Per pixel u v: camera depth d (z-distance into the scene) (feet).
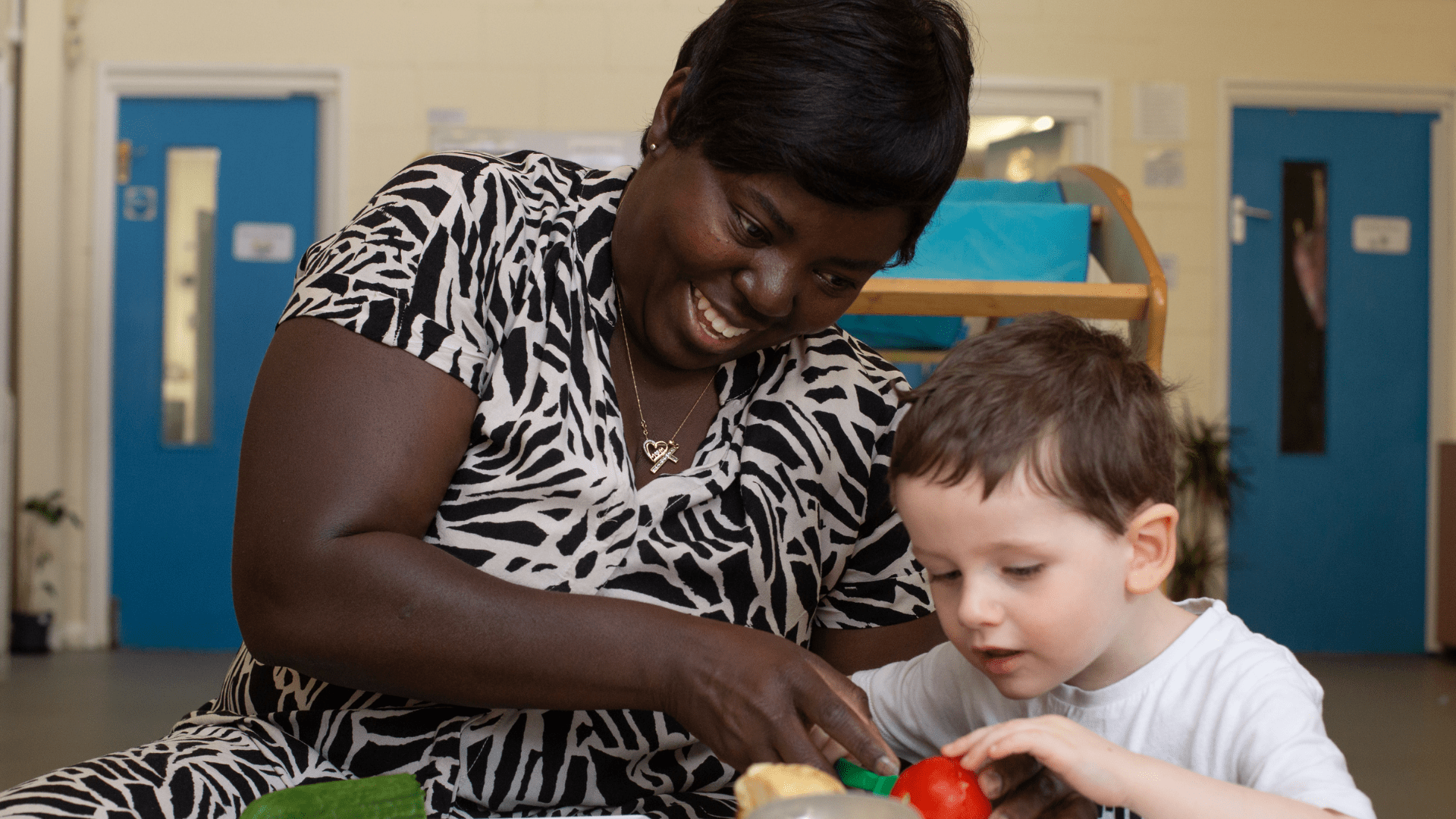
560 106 14.23
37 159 14.02
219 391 14.52
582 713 2.93
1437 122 14.98
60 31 14.03
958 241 6.26
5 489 13.52
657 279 2.88
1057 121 14.62
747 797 1.77
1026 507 2.43
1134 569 2.59
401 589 2.38
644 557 2.91
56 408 14.11
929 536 2.56
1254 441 14.94
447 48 14.23
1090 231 6.70
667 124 2.92
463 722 2.84
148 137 14.43
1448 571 14.69
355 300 2.59
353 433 2.48
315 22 14.21
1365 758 9.53
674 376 3.14
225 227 14.49
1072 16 14.51
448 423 2.63
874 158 2.56
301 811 1.98
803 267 2.75
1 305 13.64
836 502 3.25
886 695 3.25
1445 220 15.03
